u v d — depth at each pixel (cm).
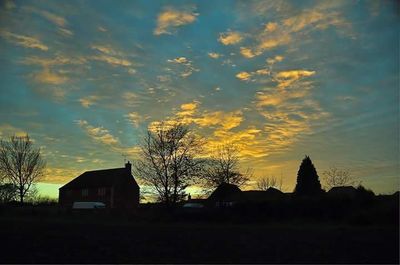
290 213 5400
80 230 3672
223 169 6719
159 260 2217
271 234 3553
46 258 2170
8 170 9550
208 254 2444
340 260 2292
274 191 7769
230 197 6662
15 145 9688
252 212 5519
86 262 2095
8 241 2731
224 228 4288
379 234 3459
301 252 2548
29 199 9644
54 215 6262
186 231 3825
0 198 9331
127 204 10875
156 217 5612
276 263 2180
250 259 2297
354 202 5234
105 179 11344
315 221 5059
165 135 6438
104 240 2953
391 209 4497
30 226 3919
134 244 2791
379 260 2300
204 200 6894
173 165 6259
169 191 6212
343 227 4238
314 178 6975
